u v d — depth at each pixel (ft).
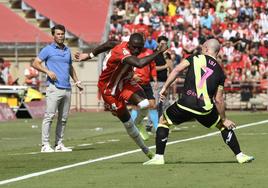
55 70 108.17
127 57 84.89
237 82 220.43
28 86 209.67
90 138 131.34
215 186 68.18
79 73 228.43
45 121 107.45
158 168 81.25
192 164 84.53
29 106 196.44
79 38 236.02
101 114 206.08
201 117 83.10
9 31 237.04
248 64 230.07
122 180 72.90
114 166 84.48
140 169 80.79
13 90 198.29
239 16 261.44
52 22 248.32
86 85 228.22
